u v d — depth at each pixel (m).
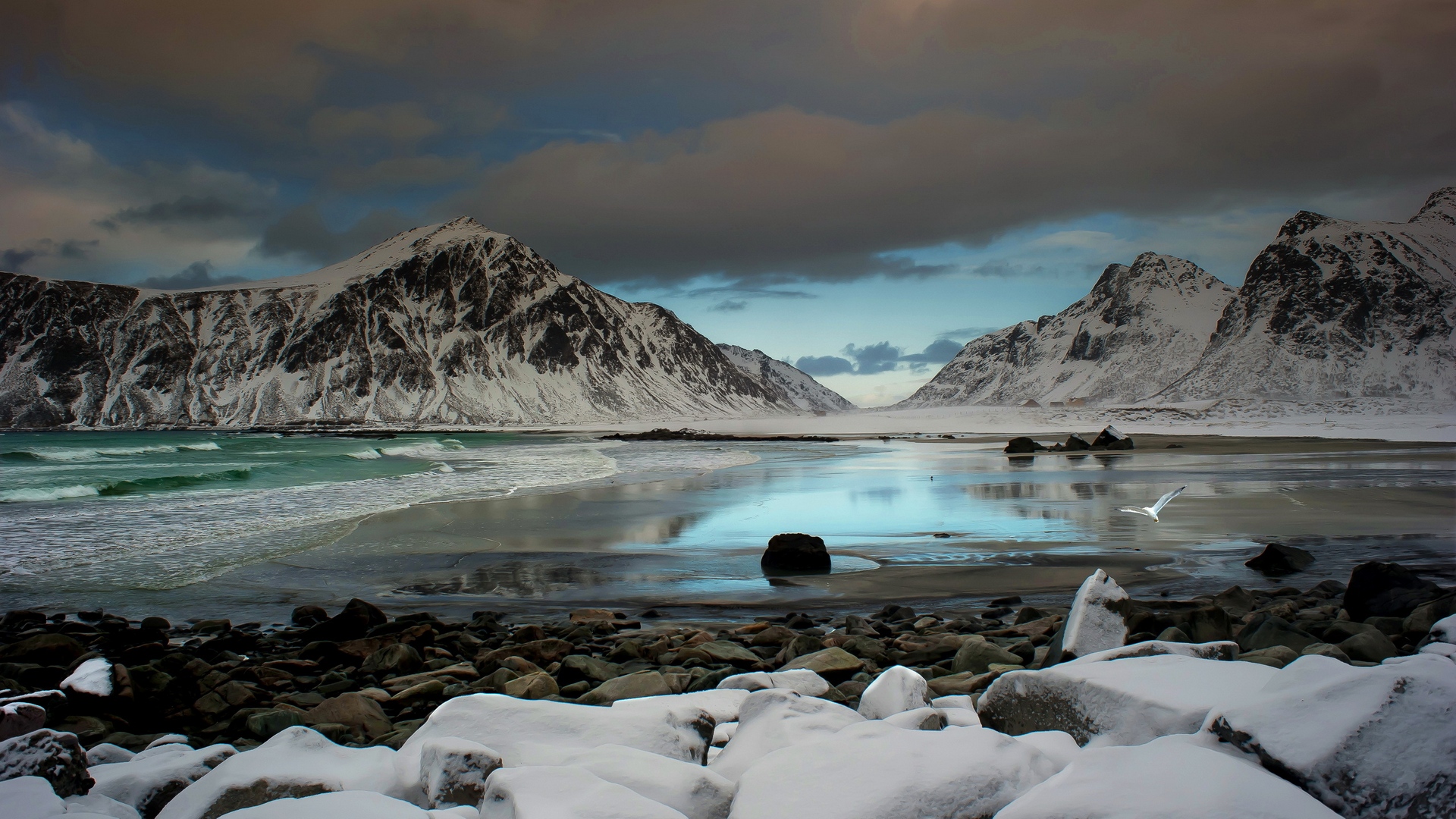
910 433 112.12
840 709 4.24
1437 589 9.26
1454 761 2.83
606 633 9.99
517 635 9.55
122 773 4.04
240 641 9.62
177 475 34.53
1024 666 6.78
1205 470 35.22
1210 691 3.79
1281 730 3.14
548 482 32.75
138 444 84.00
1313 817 2.62
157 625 10.63
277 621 11.28
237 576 14.22
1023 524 19.73
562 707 4.34
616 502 25.22
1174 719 3.63
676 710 4.45
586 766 3.55
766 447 77.19
